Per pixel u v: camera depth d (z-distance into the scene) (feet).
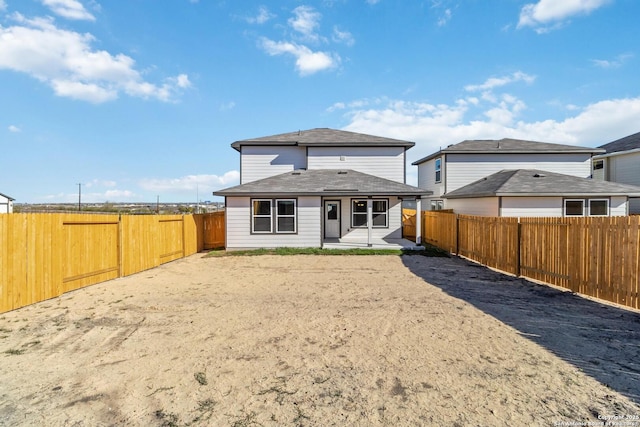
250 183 52.95
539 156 65.67
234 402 10.08
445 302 21.11
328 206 58.23
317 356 13.29
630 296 18.80
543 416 9.16
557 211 50.60
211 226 53.01
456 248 42.86
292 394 10.50
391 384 11.05
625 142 69.56
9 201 91.20
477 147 67.51
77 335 15.85
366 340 14.90
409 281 27.71
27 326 17.15
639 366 12.16
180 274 31.58
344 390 10.70
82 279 25.91
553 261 25.25
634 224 18.60
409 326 16.67
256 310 19.72
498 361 12.67
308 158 59.77
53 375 11.88
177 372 12.03
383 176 59.62
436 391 10.56
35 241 21.61
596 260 21.21
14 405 9.98
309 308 20.04
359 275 30.50
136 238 32.60
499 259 32.53
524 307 19.84
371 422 8.99
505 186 51.78
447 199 66.90
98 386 11.10
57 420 9.23
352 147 59.82
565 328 16.21
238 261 39.50
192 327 16.83
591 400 9.95
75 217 25.12
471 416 9.20
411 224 67.15
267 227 49.21
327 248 47.60
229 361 12.89
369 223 48.96
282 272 32.30
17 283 20.30
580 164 64.95
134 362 12.88
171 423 9.08
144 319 18.17
